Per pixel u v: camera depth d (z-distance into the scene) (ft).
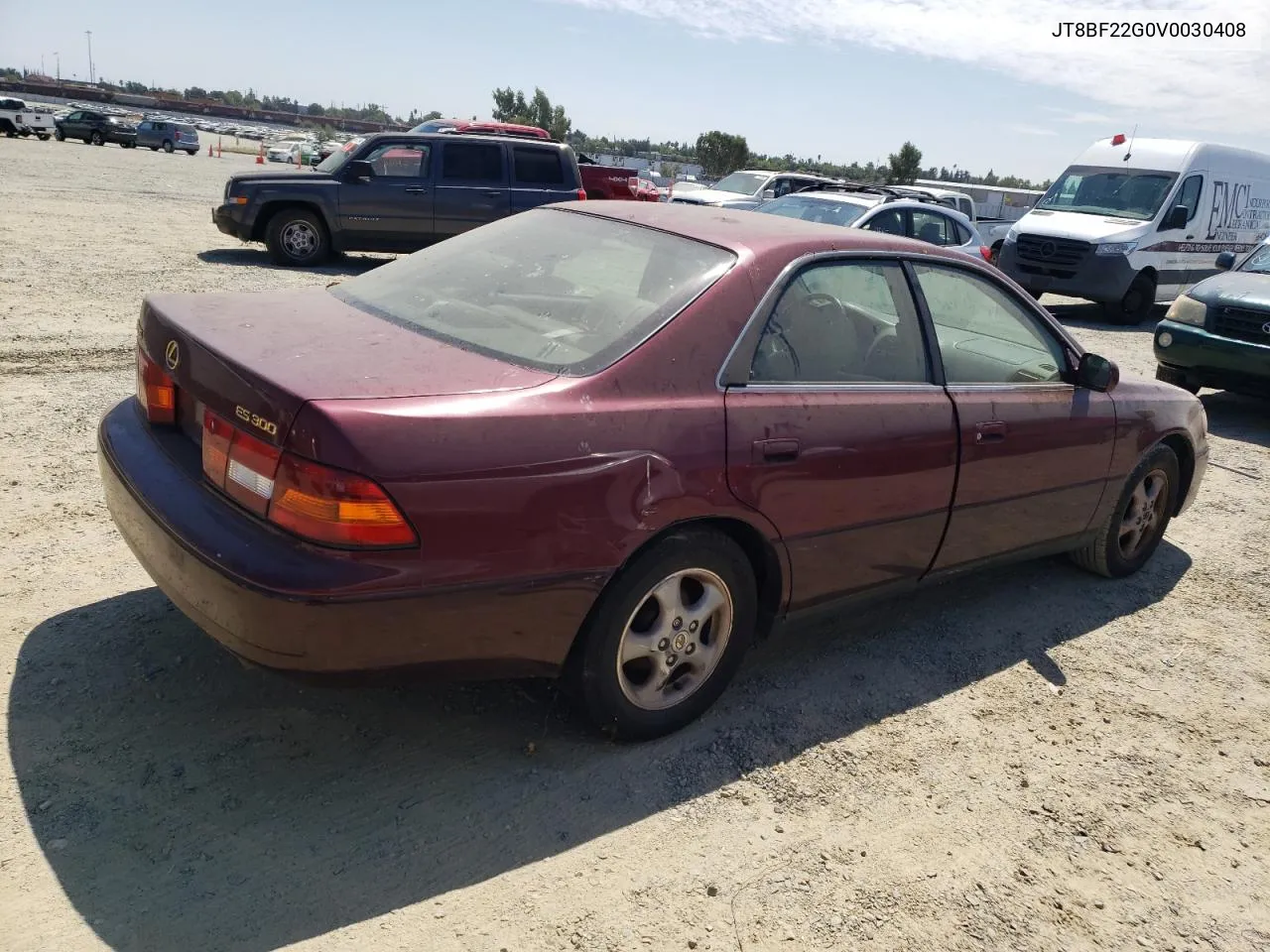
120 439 9.71
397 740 9.73
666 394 9.25
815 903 8.26
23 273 31.12
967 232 42.39
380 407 7.86
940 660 12.71
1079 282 46.91
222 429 8.38
